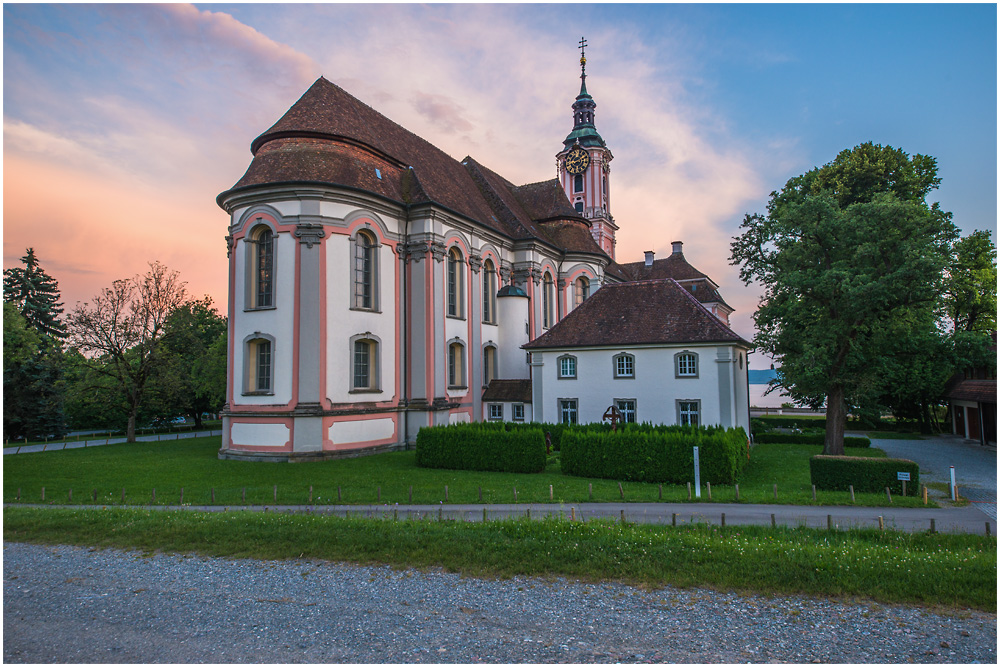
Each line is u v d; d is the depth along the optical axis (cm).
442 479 2498
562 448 2655
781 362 3481
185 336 4978
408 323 3641
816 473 2312
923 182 4756
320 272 3091
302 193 3102
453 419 3809
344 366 3177
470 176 5081
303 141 3322
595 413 3541
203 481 2473
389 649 911
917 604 1070
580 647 914
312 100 3528
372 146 3594
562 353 3647
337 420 3098
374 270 3419
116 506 2002
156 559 1381
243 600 1124
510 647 915
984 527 1691
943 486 2405
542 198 5584
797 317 3189
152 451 3666
